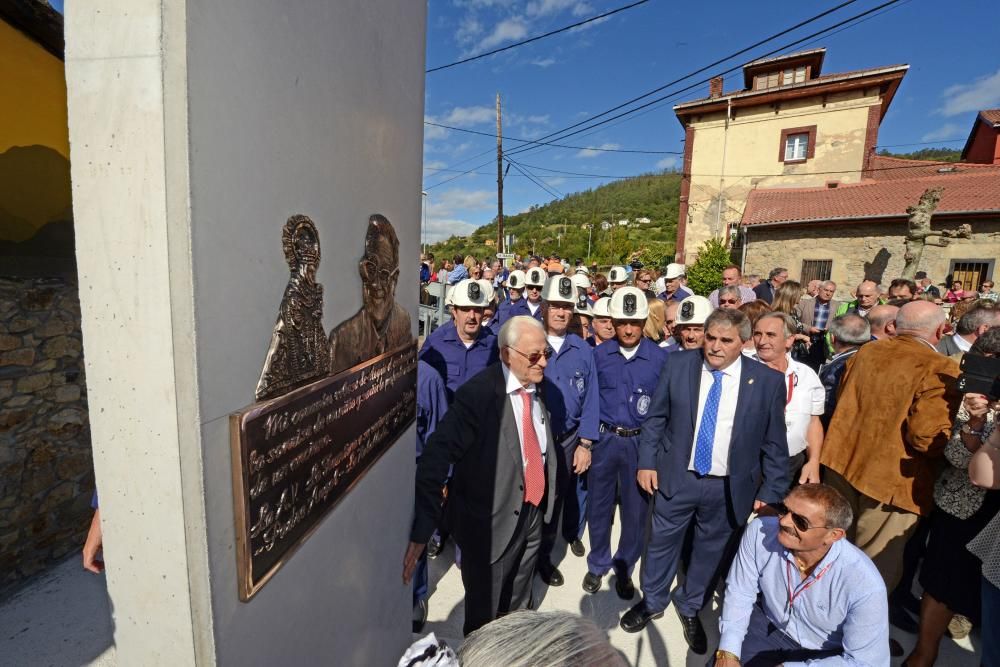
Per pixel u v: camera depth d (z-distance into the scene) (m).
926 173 18.83
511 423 2.17
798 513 1.73
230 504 0.81
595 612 2.86
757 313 3.75
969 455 1.98
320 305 1.10
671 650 2.58
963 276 13.57
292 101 0.95
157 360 0.71
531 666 0.80
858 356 2.75
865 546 2.61
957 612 2.12
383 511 1.65
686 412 2.49
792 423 2.86
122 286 0.71
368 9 1.33
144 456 0.73
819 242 15.38
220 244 0.75
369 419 1.44
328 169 1.12
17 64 2.61
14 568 2.67
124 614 0.79
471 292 3.29
